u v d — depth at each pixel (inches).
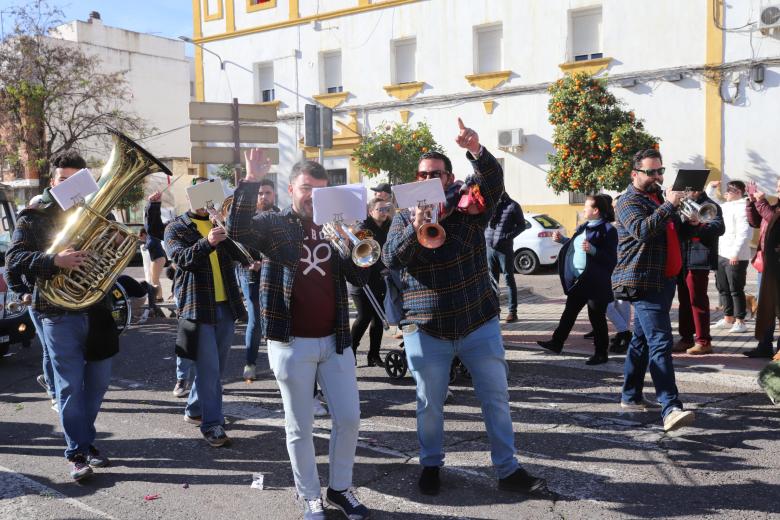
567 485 164.9
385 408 232.5
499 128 773.3
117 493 167.5
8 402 254.7
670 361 195.2
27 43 906.7
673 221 207.6
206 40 965.2
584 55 733.3
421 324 157.6
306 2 884.6
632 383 219.9
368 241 137.4
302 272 145.1
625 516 148.3
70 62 971.3
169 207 1009.5
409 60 832.9
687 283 293.4
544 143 748.0
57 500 163.6
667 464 175.8
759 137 645.9
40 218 173.8
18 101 919.0
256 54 928.3
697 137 672.4
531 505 154.9
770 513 147.8
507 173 772.6
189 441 204.4
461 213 156.2
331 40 870.4
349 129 858.8
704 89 665.0
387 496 161.9
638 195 198.7
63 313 171.2
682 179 213.8
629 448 187.8
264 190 248.4
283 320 142.9
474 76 777.6
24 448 201.9
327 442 201.3
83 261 164.6
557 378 263.4
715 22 653.9
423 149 729.6
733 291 335.0
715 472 170.1
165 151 1451.8
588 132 641.0
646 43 688.4
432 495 161.6
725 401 227.1
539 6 740.0
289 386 145.3
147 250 471.8
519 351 310.7
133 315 423.5
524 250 633.6
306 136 393.1
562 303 451.2
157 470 181.8
